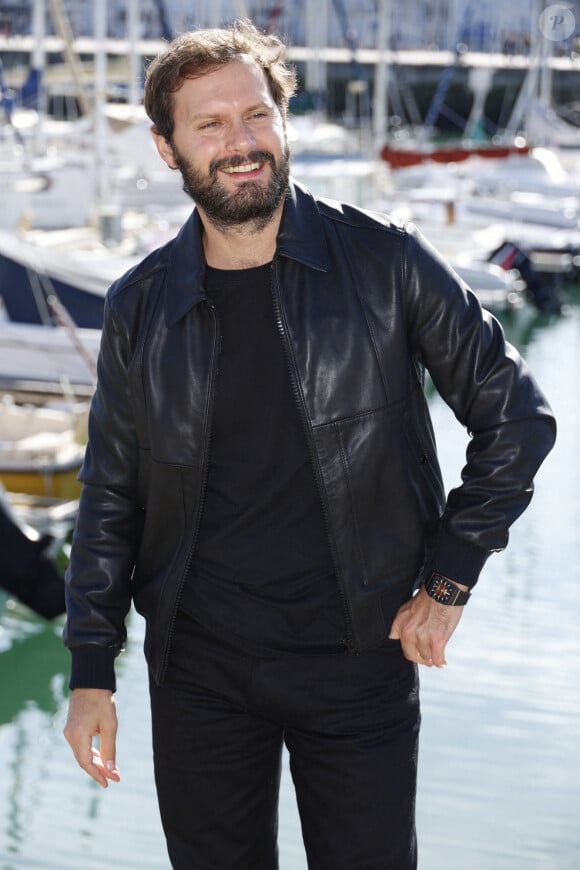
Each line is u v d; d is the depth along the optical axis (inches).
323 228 93.0
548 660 264.5
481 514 91.4
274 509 93.4
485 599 300.5
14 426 404.5
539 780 210.7
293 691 94.2
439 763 217.0
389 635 94.4
